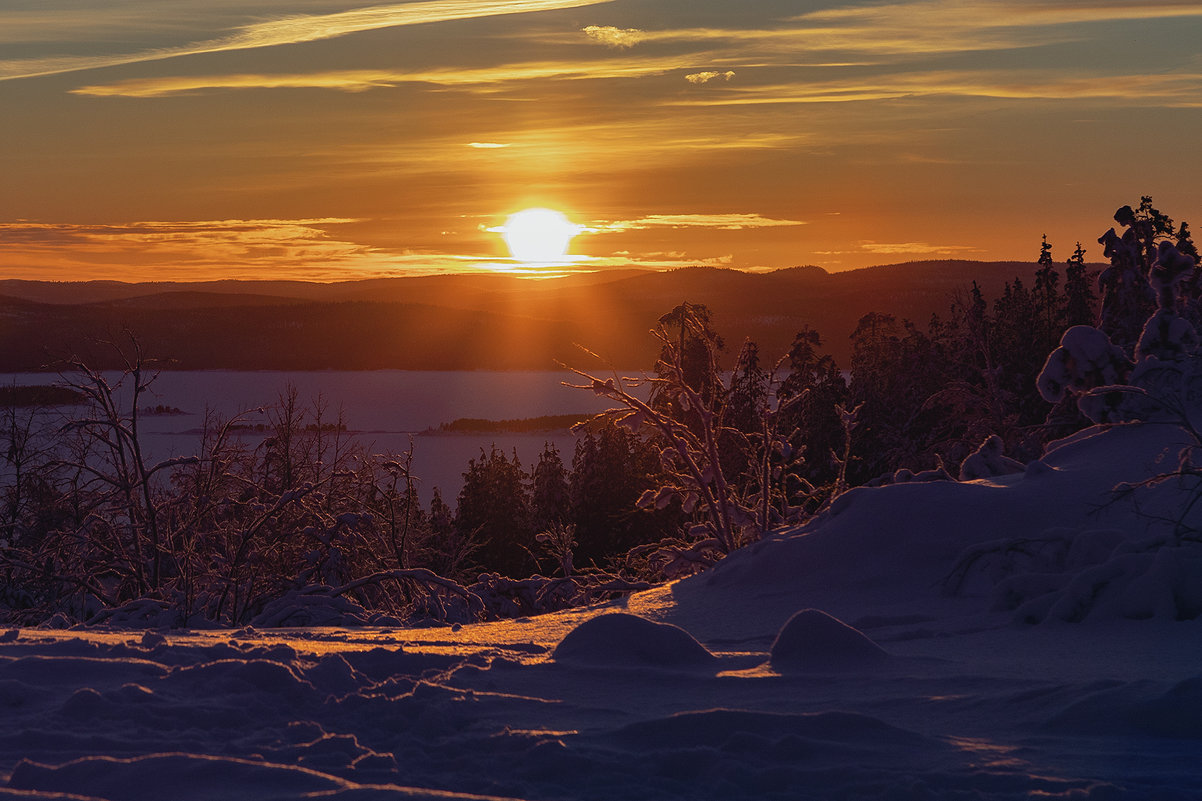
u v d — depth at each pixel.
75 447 19.45
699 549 21.53
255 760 4.94
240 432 21.16
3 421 20.98
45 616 19.45
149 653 7.34
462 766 4.97
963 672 7.33
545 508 52.28
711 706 6.23
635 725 5.48
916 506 13.83
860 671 7.38
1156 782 4.60
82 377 18.95
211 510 19.31
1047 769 4.82
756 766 4.90
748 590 13.77
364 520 19.64
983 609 11.17
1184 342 15.89
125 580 19.67
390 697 6.23
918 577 12.78
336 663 6.77
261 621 17.09
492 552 51.97
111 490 19.48
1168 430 14.60
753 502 23.14
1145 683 6.03
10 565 19.17
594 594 21.19
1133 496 12.88
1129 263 28.22
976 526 13.21
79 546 19.61
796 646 7.71
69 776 4.50
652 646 7.76
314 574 19.81
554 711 6.09
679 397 21.66
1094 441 15.41
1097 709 5.65
